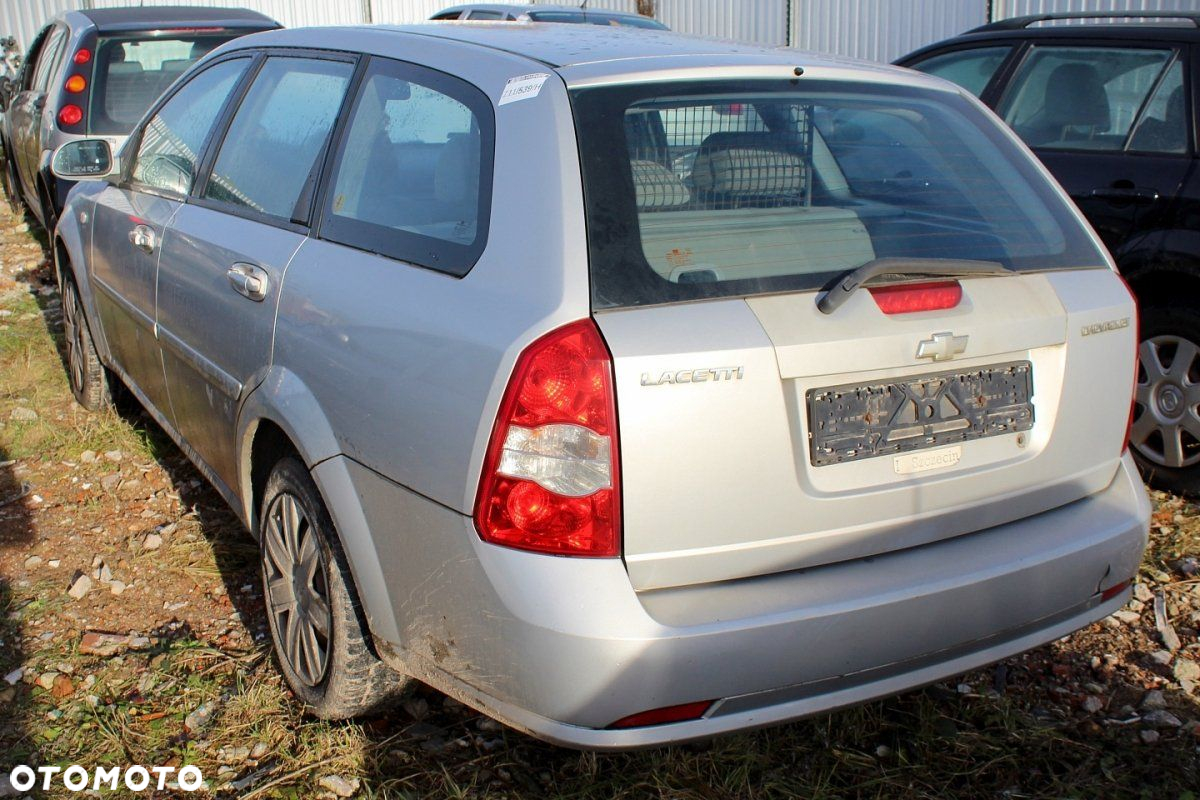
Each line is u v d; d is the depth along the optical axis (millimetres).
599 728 1996
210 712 2809
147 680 2926
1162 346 4141
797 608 2049
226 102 3523
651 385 1958
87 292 4484
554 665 1963
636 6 17031
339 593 2504
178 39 6938
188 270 3299
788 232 2238
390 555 2291
